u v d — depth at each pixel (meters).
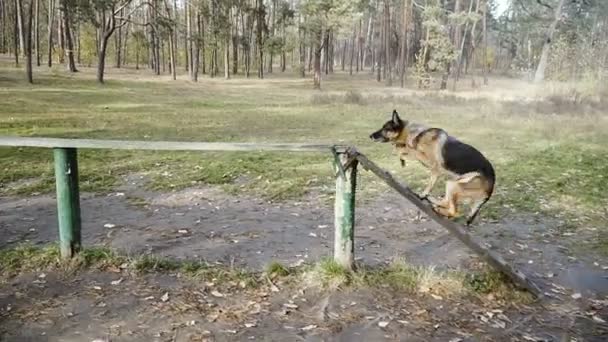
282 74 51.41
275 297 4.14
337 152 4.29
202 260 4.91
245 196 7.52
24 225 5.94
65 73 34.97
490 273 4.47
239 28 53.62
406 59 44.50
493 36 66.94
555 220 6.70
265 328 3.67
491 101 21.83
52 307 3.87
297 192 7.73
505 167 9.66
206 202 7.20
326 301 4.08
